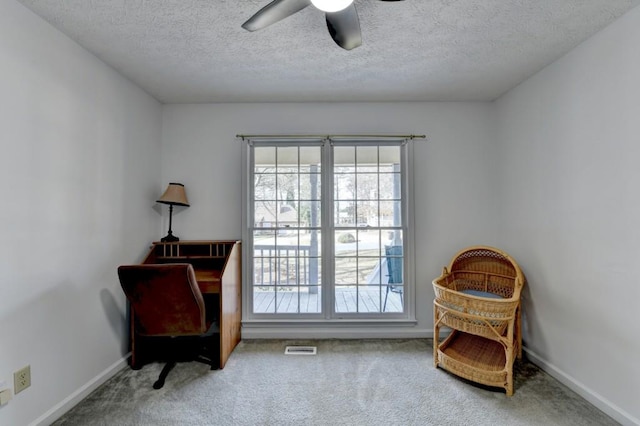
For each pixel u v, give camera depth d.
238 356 2.51
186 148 2.96
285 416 1.78
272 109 2.96
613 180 1.75
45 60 1.72
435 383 2.11
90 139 2.06
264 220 2.98
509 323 2.00
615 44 1.74
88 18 1.70
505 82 2.54
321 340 2.84
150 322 2.14
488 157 2.93
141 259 2.62
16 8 1.55
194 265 2.77
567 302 2.08
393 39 1.92
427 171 2.93
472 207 2.92
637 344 1.63
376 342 2.79
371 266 2.95
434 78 2.47
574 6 1.62
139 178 2.60
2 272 1.49
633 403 1.65
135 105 2.55
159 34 1.86
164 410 1.83
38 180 1.68
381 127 2.94
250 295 2.91
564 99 2.11
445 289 2.21
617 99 1.73
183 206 2.93
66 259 1.86
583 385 1.95
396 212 2.97
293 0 1.33
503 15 1.69
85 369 1.99
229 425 1.71
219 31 1.84
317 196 2.97
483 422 1.73
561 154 2.13
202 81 2.51
